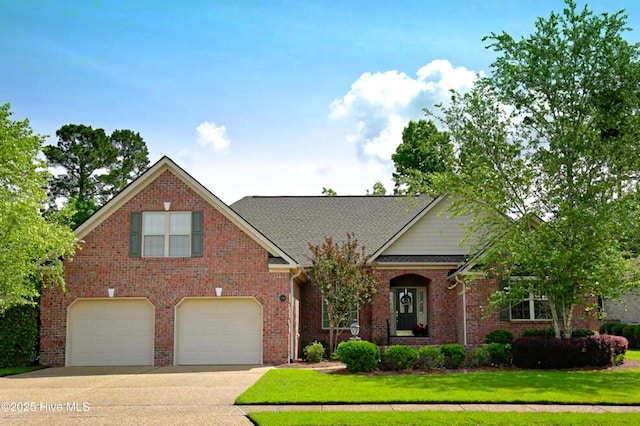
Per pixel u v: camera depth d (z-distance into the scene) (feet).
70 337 79.92
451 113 78.79
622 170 73.61
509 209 77.10
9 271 72.02
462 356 71.05
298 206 109.50
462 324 88.28
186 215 81.25
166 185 81.51
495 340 83.56
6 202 73.00
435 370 69.15
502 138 76.64
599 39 73.41
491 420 41.42
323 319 94.32
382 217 105.81
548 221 75.10
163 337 79.56
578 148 72.90
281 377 62.69
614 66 72.74
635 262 80.33
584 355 70.49
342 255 87.97
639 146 72.02
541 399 48.52
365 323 94.27
